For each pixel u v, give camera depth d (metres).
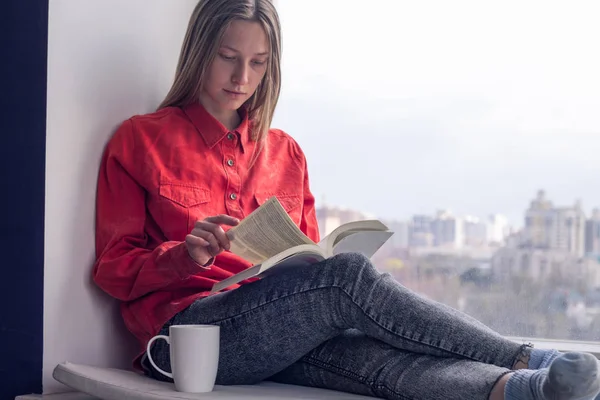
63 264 1.68
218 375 1.49
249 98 1.89
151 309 1.62
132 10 1.89
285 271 1.47
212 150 1.80
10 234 1.66
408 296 1.38
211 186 1.77
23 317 1.64
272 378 1.59
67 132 1.69
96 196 1.76
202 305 1.53
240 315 1.46
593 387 1.11
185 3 2.09
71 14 1.71
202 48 1.78
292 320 1.42
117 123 1.83
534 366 1.31
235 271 1.71
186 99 1.86
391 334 1.36
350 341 1.46
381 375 1.36
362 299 1.37
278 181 1.90
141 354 1.62
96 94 1.77
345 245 1.55
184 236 1.71
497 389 1.21
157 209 1.72
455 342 1.34
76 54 1.72
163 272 1.56
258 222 1.42
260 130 1.87
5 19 1.69
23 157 1.66
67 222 1.69
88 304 1.74
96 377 1.47
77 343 1.71
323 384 1.48
